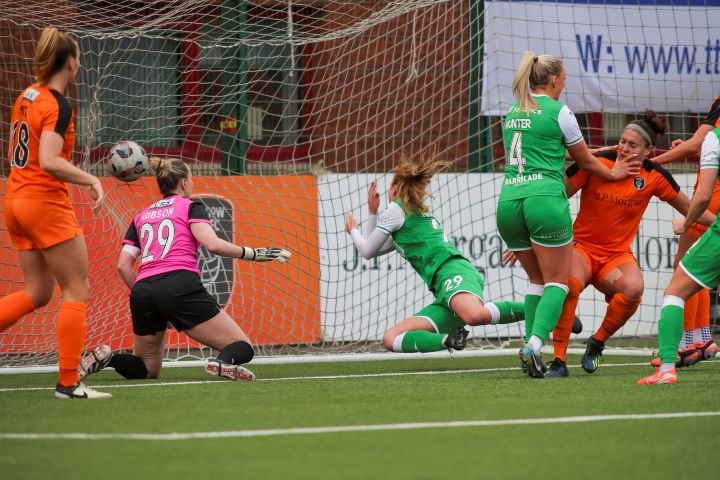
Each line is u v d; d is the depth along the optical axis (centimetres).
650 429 1603
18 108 1994
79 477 1264
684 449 1443
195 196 3506
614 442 1495
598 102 3816
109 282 3328
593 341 2552
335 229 3628
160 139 3731
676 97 3853
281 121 3950
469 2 3803
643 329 3847
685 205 2527
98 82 3478
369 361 3225
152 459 1369
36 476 1273
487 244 3741
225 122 3744
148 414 1788
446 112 4138
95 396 2048
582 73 3794
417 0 3712
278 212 3575
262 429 1612
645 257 3809
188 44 3725
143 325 2467
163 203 2483
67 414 1792
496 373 2669
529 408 1847
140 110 3725
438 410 1828
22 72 3591
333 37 3603
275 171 3859
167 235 2433
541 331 2378
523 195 2356
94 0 3525
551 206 2330
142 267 2450
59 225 1980
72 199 3309
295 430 1598
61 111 1945
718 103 2706
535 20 3769
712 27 3859
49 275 2062
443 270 2702
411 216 2722
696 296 2727
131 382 2462
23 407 1892
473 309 2600
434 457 1384
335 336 3606
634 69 3825
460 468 1315
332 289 3612
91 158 3659
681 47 3850
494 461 1359
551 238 2347
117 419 1725
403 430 1596
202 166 3719
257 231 3550
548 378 2420
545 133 2347
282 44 3575
